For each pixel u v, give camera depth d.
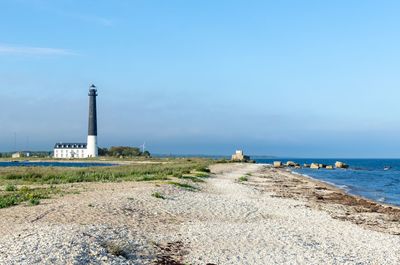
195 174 57.97
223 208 28.84
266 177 72.06
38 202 24.05
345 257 17.86
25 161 183.88
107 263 14.38
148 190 32.62
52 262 13.35
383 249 19.92
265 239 20.19
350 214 31.55
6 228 17.45
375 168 148.88
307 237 21.47
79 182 42.06
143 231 19.67
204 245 18.50
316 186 57.66
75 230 17.36
